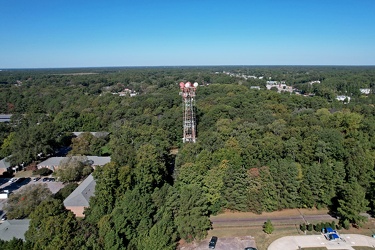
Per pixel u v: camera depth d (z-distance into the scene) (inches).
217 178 2423.7
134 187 2283.5
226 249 1967.3
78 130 4872.0
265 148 2770.7
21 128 4500.5
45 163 3513.8
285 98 5807.1
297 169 2476.6
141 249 1814.7
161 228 1846.7
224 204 2436.0
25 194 2255.2
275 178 2427.4
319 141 2810.0
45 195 2301.9
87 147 3806.6
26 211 2158.0
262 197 2412.6
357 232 2149.4
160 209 2064.5
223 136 3491.6
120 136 3804.1
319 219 2330.2
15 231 1931.6
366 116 4758.9
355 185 2229.3
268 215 2404.0
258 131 3560.5
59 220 1681.8
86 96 7165.4
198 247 1990.7
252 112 4658.0
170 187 2239.2
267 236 2114.9
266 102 5442.9
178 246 2003.0
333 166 2541.8
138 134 3779.5
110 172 2279.8
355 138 3255.4
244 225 2258.9
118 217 1903.3
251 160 2704.2
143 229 1924.2
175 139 4188.0
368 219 2304.4
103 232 1792.6
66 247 1576.0
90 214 2106.3
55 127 4168.3
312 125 3757.4
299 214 2409.0
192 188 2250.2
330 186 2448.3
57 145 4082.2
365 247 1975.9
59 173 3024.1
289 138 3287.4
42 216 1745.8
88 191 2513.5
